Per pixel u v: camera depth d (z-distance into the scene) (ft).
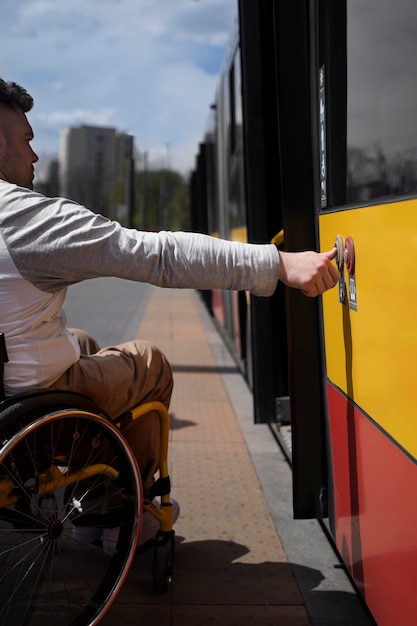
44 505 8.11
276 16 9.90
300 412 10.29
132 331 36.01
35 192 7.63
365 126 7.97
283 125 9.99
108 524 8.60
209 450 16.65
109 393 8.75
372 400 7.63
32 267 7.42
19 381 7.73
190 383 23.91
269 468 15.42
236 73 23.09
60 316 8.25
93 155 339.16
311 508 10.41
